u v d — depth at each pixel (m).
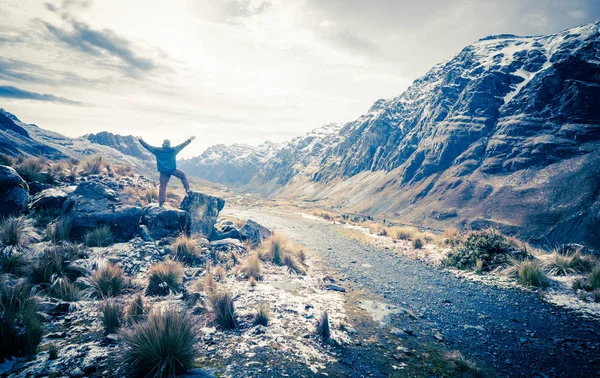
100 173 18.89
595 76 127.75
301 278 11.48
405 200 143.00
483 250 12.97
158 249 11.59
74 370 4.32
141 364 4.36
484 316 7.96
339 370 5.08
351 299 9.30
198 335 5.33
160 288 8.16
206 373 4.54
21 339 4.78
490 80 164.00
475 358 5.84
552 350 6.12
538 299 8.96
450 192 127.50
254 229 17.97
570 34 172.50
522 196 104.38
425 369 5.34
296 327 6.77
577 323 7.26
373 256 15.97
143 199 16.14
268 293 9.12
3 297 5.71
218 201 16.81
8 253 8.38
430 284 10.98
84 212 12.15
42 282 7.42
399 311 8.24
